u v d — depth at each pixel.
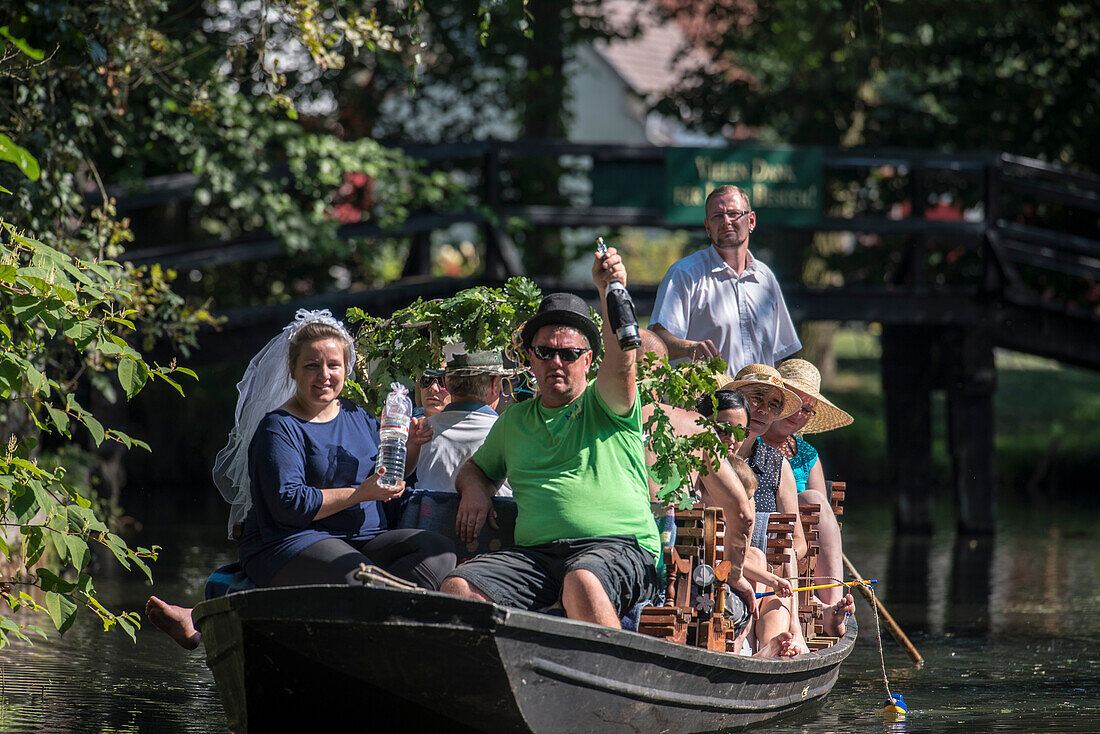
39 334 12.01
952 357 27.17
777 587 11.87
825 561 13.05
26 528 10.21
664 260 50.78
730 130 36.50
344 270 33.81
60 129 17.31
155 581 19.02
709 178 25.84
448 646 8.61
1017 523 29.45
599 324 10.65
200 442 34.62
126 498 31.28
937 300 26.50
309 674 9.12
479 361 11.34
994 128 33.91
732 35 36.28
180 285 28.56
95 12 16.17
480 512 10.52
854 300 26.27
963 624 17.05
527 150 25.70
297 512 9.98
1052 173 26.95
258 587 10.25
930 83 35.50
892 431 28.03
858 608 18.38
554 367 10.15
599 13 35.44
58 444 23.86
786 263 33.81
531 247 34.56
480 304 11.45
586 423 10.23
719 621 10.70
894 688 13.03
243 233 31.30
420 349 11.65
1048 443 38.41
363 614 8.66
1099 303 33.94
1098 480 37.41
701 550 10.65
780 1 34.41
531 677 8.73
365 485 10.05
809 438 37.84
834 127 35.06
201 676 12.81
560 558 10.05
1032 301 26.59
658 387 10.71
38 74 15.93
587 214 25.67
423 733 9.16
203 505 30.06
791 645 11.60
